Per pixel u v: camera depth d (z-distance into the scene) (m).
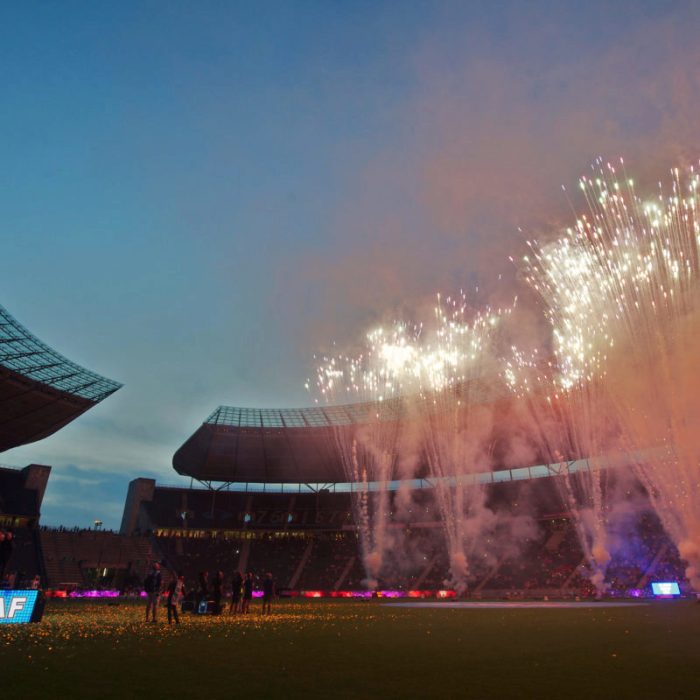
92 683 9.34
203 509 82.94
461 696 8.45
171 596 21.36
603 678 9.72
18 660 11.55
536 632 17.86
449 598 52.38
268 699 8.27
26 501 71.56
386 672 10.53
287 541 79.81
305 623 22.34
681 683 9.21
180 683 9.42
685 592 45.84
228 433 82.88
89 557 67.44
